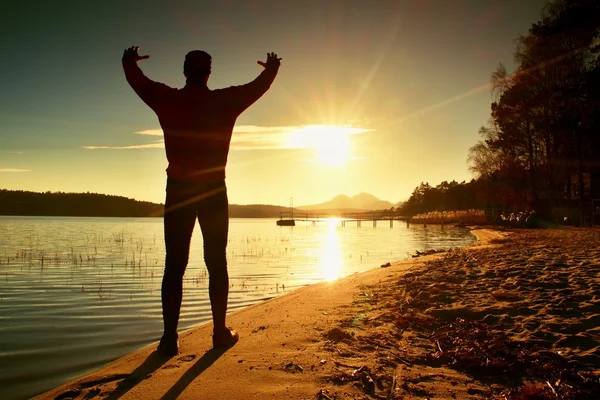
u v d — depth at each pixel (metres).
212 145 3.81
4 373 4.39
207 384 3.07
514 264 8.61
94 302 8.56
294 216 195.88
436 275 7.96
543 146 39.09
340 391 2.92
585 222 29.44
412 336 4.33
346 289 7.78
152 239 33.25
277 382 3.08
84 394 3.12
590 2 23.31
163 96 3.74
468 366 3.44
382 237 40.78
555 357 3.52
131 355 4.17
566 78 31.20
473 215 57.97
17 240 30.06
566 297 5.36
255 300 8.82
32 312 7.60
